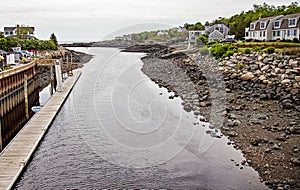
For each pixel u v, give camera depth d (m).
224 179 12.25
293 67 30.19
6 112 23.55
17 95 27.38
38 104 30.89
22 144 15.73
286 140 15.27
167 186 12.12
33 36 93.81
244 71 32.31
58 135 18.06
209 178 12.46
